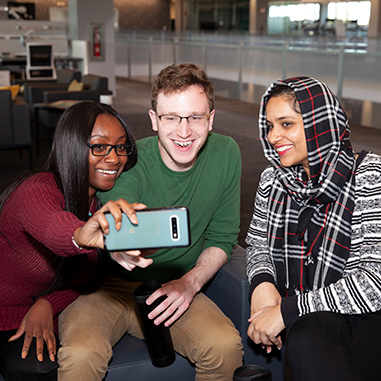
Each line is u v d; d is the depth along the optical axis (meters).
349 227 1.29
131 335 1.54
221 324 1.41
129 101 10.09
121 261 1.04
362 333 1.20
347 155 1.29
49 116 5.71
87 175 1.35
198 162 1.56
